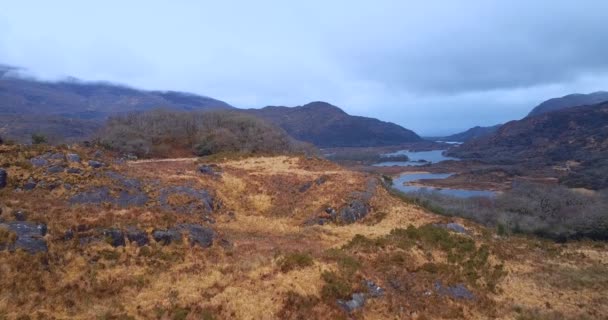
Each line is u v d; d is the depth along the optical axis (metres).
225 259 19.61
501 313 18.56
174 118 72.75
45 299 13.73
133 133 60.06
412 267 20.84
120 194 23.81
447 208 48.66
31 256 15.15
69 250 16.55
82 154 28.19
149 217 20.83
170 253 18.88
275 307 15.02
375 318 16.16
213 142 61.06
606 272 25.72
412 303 17.88
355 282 17.73
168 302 14.62
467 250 25.58
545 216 55.53
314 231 26.84
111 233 18.30
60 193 21.77
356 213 30.95
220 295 15.36
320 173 39.00
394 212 32.28
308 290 16.31
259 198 32.59
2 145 26.11
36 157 25.09
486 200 68.88
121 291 15.24
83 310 13.65
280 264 18.22
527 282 22.83
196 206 26.36
